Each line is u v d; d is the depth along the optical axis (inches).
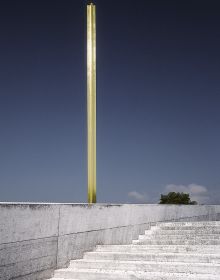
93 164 372.2
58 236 290.2
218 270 265.4
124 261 296.8
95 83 380.5
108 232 352.8
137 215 402.9
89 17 388.8
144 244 364.8
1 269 236.5
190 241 346.3
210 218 632.4
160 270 277.7
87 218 325.4
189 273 268.8
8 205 245.0
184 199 971.9
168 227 410.6
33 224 265.9
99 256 311.1
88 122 375.9
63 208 297.1
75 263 299.3
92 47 384.5
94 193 369.7
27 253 258.7
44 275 273.6
